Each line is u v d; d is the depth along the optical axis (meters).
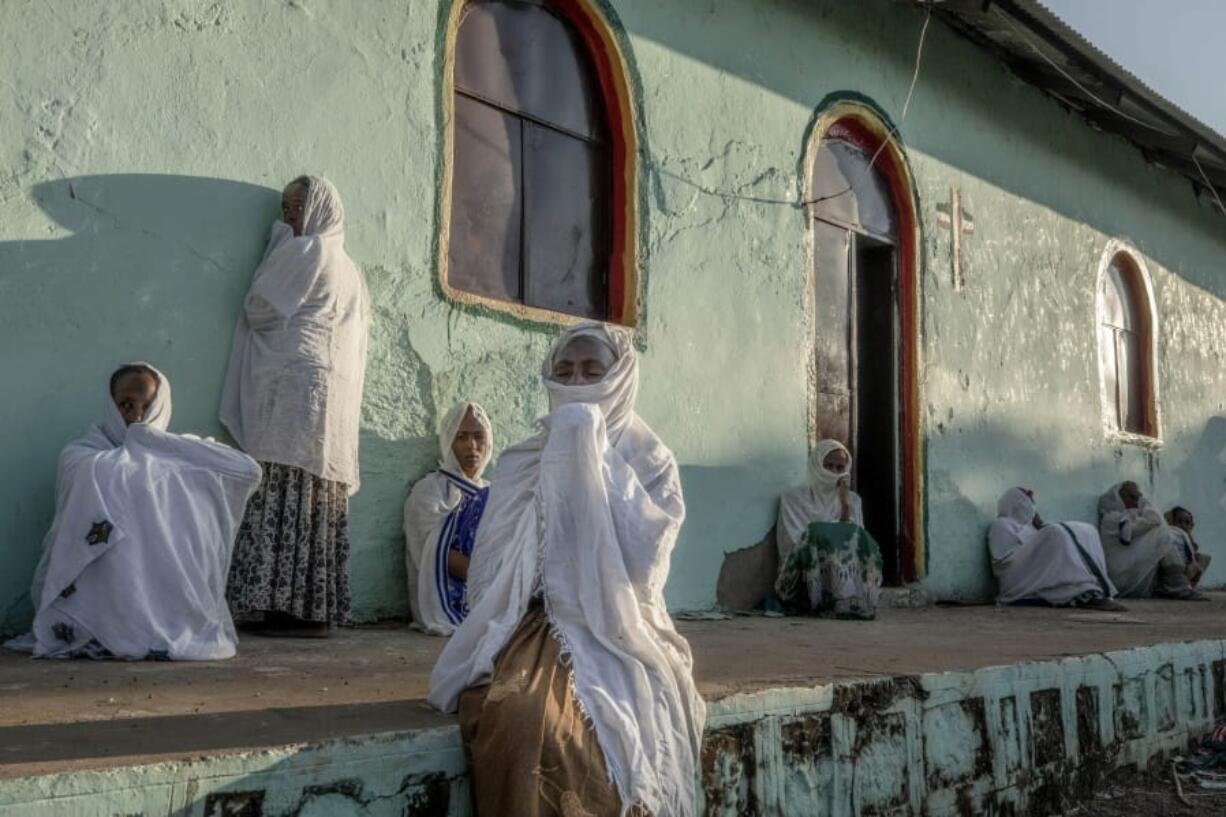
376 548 5.18
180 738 2.28
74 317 4.36
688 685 2.67
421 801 2.36
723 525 6.87
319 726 2.44
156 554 3.82
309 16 5.12
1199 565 10.88
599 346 2.96
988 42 9.41
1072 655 4.46
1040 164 10.31
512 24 6.18
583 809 2.24
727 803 2.87
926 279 8.67
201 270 4.70
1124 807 4.24
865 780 3.32
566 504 2.68
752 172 7.29
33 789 1.87
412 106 5.48
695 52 6.98
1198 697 5.24
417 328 5.41
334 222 4.86
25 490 4.21
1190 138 11.19
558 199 6.34
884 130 8.38
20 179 4.26
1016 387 9.67
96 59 4.47
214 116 4.78
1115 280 11.76
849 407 8.12
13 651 3.89
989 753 3.82
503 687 2.41
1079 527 8.75
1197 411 12.95
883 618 6.89
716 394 6.91
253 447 4.59
